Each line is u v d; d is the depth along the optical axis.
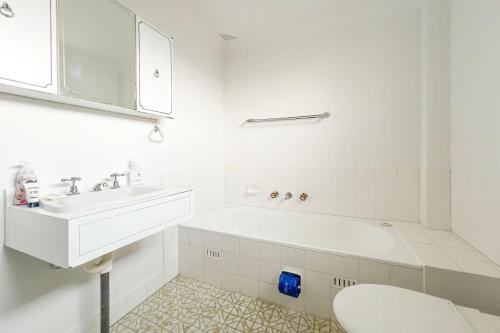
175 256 1.87
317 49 2.12
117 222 0.93
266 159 2.35
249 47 2.39
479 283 1.07
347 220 1.95
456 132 1.51
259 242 1.58
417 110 1.81
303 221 2.09
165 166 1.76
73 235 0.77
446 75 1.59
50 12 0.91
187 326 1.34
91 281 1.24
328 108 2.09
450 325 0.78
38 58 0.87
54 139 1.09
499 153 1.08
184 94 1.95
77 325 1.18
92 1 1.17
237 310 1.48
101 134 1.30
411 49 1.82
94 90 1.22
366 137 1.97
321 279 1.40
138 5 1.49
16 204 0.94
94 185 1.26
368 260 1.29
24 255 0.99
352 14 1.93
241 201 2.47
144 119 1.58
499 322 0.81
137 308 1.50
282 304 1.51
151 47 1.38
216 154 2.41
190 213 1.37
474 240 1.33
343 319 0.82
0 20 0.76
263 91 2.34
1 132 0.92
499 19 1.06
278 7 1.86
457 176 1.52
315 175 2.15
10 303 0.95
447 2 1.58
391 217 1.91
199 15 1.96
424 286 1.17
